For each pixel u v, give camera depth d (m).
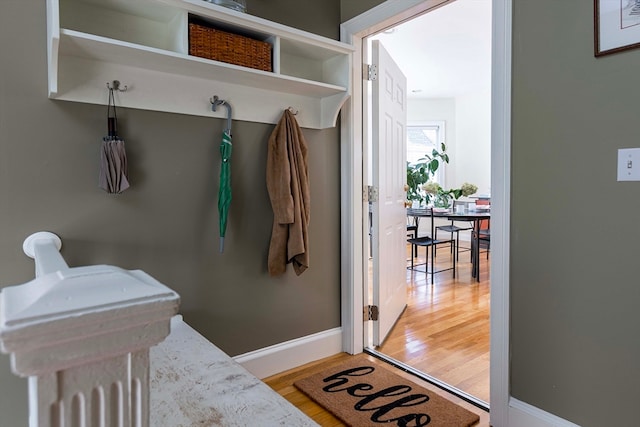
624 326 1.29
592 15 1.33
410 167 6.07
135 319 0.40
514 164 1.56
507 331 1.60
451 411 1.77
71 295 0.39
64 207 1.51
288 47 2.01
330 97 2.20
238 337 2.01
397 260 2.97
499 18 1.58
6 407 1.41
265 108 2.03
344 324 2.43
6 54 1.38
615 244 1.30
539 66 1.48
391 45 3.96
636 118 1.24
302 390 1.96
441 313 3.14
